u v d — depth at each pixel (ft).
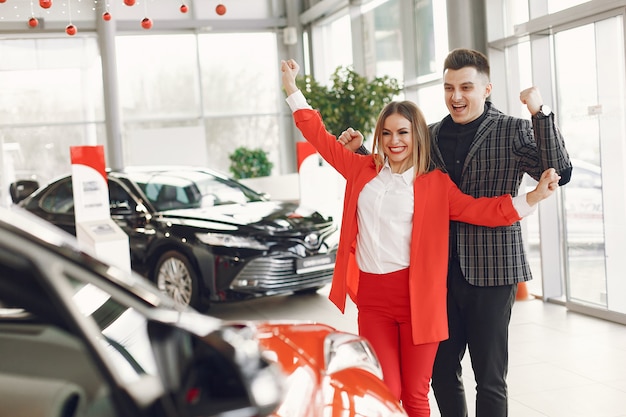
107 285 3.58
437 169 8.67
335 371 5.31
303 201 24.61
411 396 8.67
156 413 3.12
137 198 20.43
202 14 41.55
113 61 39.37
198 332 3.63
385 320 8.68
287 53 43.14
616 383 12.94
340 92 29.55
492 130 8.82
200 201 20.81
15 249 3.17
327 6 37.55
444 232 8.48
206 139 42.55
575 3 19.12
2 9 38.14
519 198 8.27
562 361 14.46
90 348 3.18
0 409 3.19
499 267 8.69
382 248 8.56
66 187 21.90
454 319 9.15
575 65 19.11
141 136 37.19
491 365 8.83
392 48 31.30
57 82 40.11
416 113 8.59
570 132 19.43
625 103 17.56
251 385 3.21
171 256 19.20
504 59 22.00
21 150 40.09
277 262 18.43
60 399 3.18
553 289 20.61
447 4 22.48
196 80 42.14
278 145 43.45
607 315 17.92
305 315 19.35
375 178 8.77
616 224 17.98
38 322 3.23
